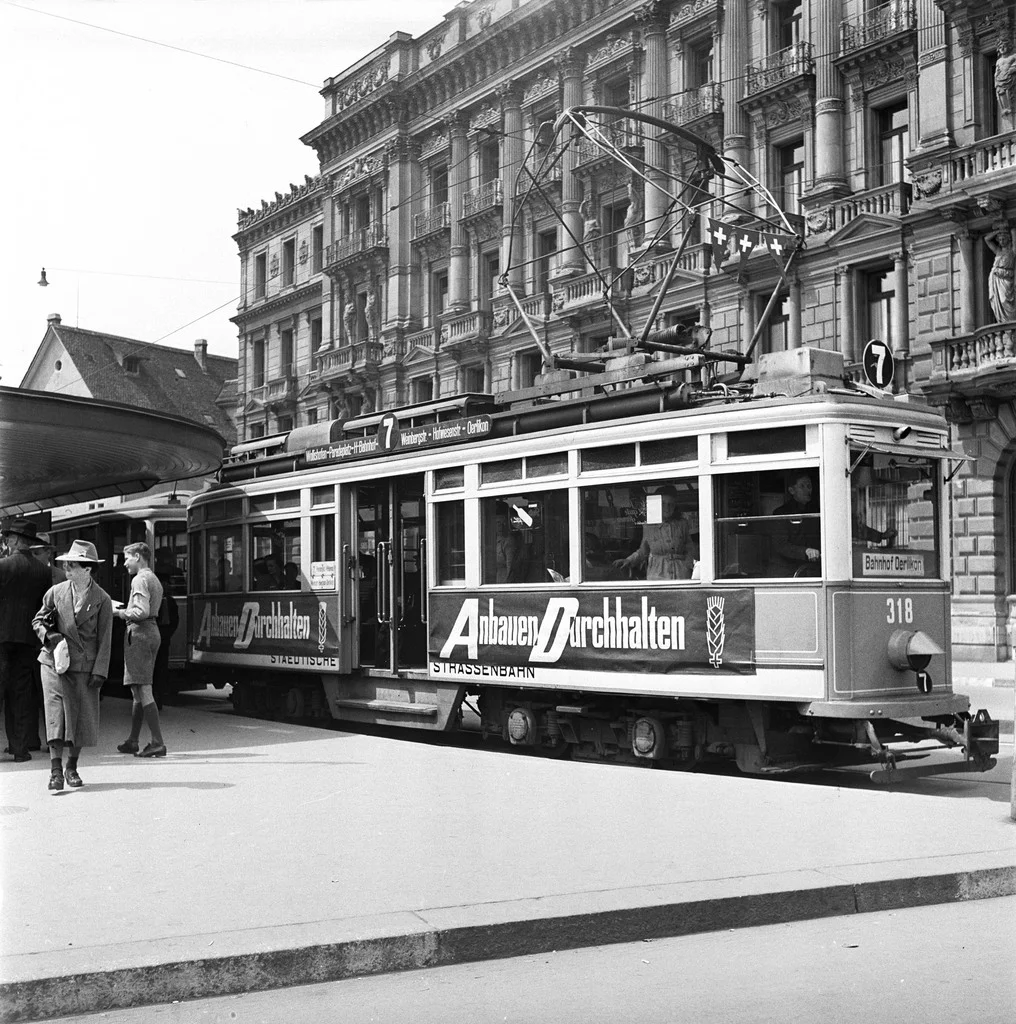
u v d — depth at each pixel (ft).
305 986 17.08
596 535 37.81
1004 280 82.12
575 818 26.30
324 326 158.10
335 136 151.84
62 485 65.51
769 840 23.95
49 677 30.27
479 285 130.93
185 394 198.08
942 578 35.04
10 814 26.91
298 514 50.80
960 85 85.56
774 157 100.63
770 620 33.14
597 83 117.08
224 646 55.52
